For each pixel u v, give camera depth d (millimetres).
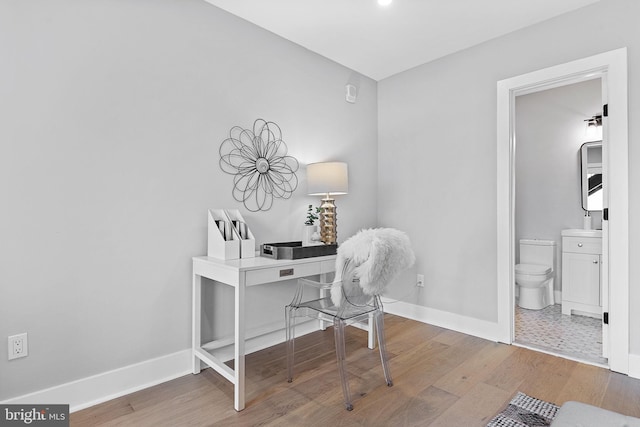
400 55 3021
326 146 3068
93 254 1831
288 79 2764
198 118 2238
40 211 1670
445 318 3023
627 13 2105
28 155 1634
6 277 1585
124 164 1931
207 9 2281
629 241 2086
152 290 2043
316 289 2977
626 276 2096
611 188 2145
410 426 1615
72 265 1766
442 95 3051
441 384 2008
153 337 2047
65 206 1740
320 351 2527
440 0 2232
